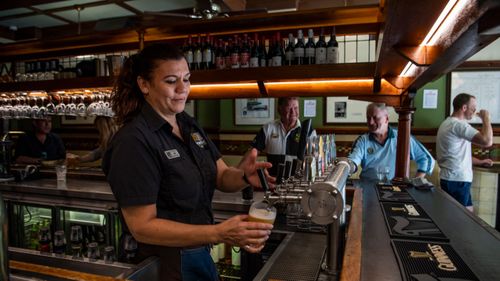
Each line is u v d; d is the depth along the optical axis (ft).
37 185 10.08
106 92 11.65
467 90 13.32
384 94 8.66
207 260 4.61
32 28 17.37
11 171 10.93
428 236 4.29
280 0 13.51
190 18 10.27
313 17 8.65
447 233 4.44
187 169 4.37
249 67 8.52
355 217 4.74
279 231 5.94
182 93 4.24
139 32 10.09
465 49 3.94
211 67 9.51
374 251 3.86
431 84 13.58
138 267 4.06
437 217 5.16
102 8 14.70
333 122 14.60
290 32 9.53
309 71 8.11
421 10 3.17
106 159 4.21
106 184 10.16
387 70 6.97
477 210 13.48
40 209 10.46
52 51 12.66
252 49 9.46
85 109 12.16
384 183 8.05
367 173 10.19
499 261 3.53
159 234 3.70
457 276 3.20
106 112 11.55
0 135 20.40
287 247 5.11
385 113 9.86
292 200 3.53
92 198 9.12
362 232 4.50
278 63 8.92
